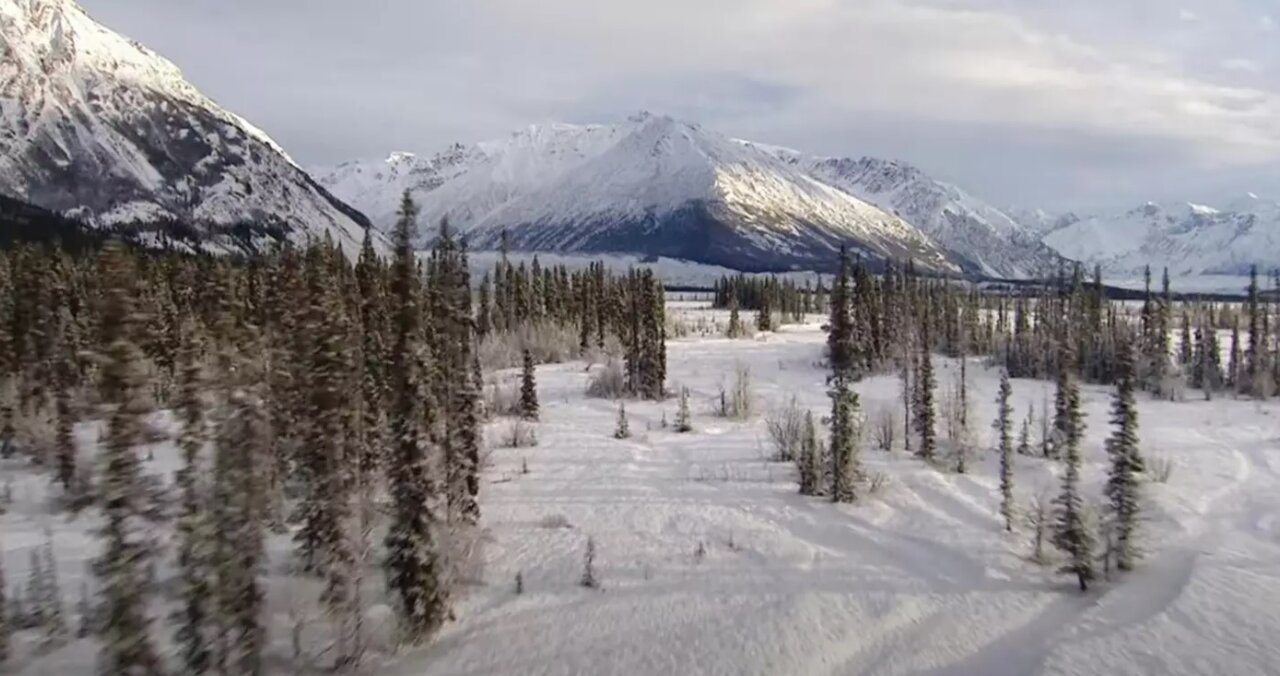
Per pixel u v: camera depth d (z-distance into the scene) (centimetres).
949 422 3491
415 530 1546
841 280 5444
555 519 2255
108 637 1268
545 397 4609
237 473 1361
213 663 1320
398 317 1568
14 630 1477
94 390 1445
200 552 1311
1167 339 6356
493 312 7719
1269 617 1616
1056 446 3117
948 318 7600
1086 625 1636
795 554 2036
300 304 1711
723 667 1484
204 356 1492
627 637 1591
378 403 1730
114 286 1288
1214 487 2697
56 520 2061
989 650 1551
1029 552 2066
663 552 2038
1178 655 1480
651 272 7881
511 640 1576
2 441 2777
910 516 2361
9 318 3416
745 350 7281
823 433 3338
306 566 1695
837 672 1485
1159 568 1930
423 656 1512
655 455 3092
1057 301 9088
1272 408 4747
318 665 1428
